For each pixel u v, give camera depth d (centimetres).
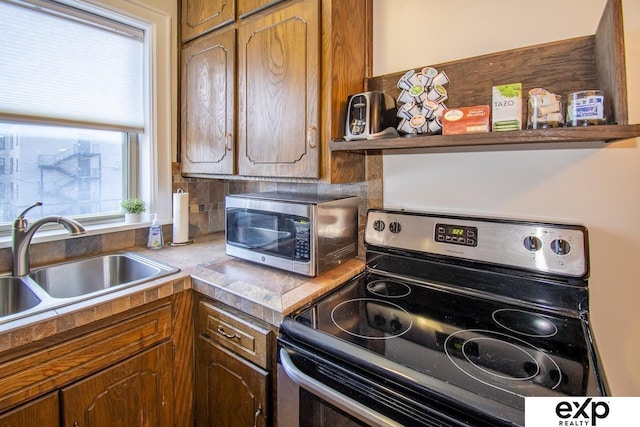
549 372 71
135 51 166
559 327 91
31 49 134
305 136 126
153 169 172
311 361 85
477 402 61
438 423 64
